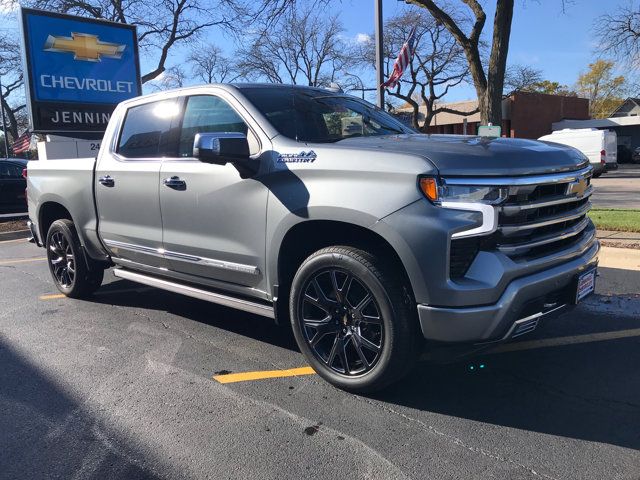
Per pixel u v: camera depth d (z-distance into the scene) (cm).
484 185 303
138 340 473
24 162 1496
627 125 3962
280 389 372
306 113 418
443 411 338
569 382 374
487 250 307
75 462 292
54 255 625
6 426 331
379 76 1330
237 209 393
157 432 320
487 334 306
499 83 1341
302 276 364
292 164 359
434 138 378
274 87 444
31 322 532
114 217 512
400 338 325
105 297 620
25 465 291
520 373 390
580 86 7162
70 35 1455
